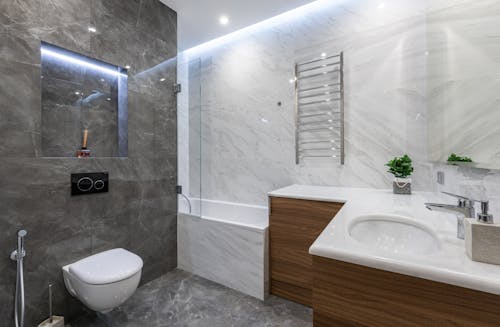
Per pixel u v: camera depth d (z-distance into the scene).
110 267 1.47
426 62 1.72
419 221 1.00
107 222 1.82
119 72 1.99
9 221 1.35
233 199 2.78
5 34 1.32
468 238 0.64
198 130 2.49
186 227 2.34
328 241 0.77
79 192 1.65
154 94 2.17
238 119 2.73
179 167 2.41
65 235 1.58
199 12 2.33
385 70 1.92
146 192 2.11
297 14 2.33
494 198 0.84
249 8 2.26
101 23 1.76
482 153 0.92
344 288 0.70
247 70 2.66
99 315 1.67
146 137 2.11
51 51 1.60
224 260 2.08
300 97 2.31
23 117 1.39
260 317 1.65
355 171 2.05
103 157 1.82
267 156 2.54
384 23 1.92
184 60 3.23
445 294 0.57
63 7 1.55
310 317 1.64
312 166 2.27
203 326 1.57
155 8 2.15
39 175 1.46
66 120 1.75
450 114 1.24
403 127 1.85
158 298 1.88
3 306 1.33
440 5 1.38
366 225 1.10
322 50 2.20
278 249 1.85
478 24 0.96
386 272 0.64
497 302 0.52
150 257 2.14
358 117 2.03
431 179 1.75
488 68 0.89
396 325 0.62
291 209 1.78
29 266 1.43
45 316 1.49
